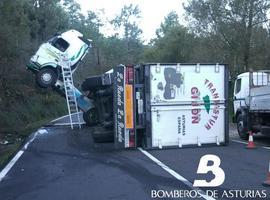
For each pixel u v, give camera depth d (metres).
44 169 12.56
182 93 16.42
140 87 16.41
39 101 36.16
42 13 43.22
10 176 11.66
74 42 27.11
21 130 24.72
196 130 16.58
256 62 33.94
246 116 19.58
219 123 16.83
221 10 34.00
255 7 33.00
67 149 16.64
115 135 16.28
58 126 26.22
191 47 38.69
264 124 18.33
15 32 26.17
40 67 26.64
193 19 36.38
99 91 20.23
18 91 32.53
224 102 16.84
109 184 10.37
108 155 14.98
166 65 16.31
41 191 9.82
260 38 33.44
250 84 19.45
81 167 12.77
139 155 14.79
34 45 36.06
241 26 33.44
